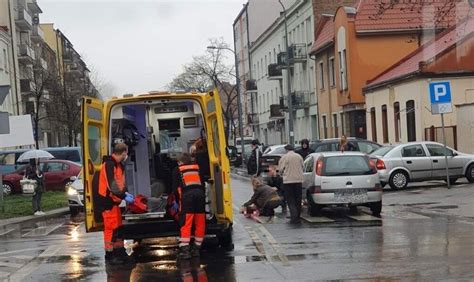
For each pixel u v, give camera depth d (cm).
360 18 3578
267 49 6456
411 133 2967
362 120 3684
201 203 1048
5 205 2173
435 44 3064
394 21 3562
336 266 906
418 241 1098
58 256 1130
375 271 859
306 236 1225
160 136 1305
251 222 1511
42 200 2314
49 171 2672
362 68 3575
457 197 1792
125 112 1155
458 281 784
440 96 2028
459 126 2645
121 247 1063
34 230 1608
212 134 1089
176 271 933
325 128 4397
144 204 1095
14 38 5112
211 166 1073
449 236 1140
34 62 5372
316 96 4578
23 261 1094
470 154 2423
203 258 1033
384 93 3253
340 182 1520
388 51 3581
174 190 1064
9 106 4772
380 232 1229
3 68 4616
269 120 6494
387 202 1786
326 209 1711
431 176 2170
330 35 4031
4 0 5016
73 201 2011
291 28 5306
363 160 1549
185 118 1296
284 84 5709
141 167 1246
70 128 5341
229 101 6688
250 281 835
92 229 1059
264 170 2722
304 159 1825
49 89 5250
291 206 1495
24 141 2197
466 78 2817
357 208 1705
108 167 1041
